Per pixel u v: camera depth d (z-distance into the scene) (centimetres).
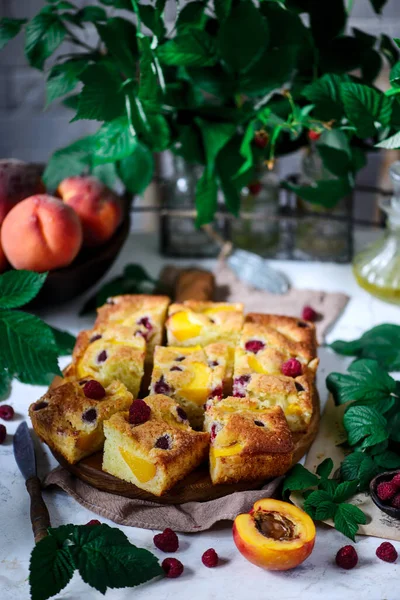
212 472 94
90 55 119
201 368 103
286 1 116
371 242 140
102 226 120
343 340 116
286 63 113
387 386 100
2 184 117
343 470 96
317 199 118
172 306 112
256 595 86
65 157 122
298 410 99
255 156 118
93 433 96
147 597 86
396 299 124
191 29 109
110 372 104
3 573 88
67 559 85
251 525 88
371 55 119
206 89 114
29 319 99
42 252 114
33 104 169
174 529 92
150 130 113
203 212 117
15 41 162
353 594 86
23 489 97
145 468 93
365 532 91
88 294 128
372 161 164
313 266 135
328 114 113
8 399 110
